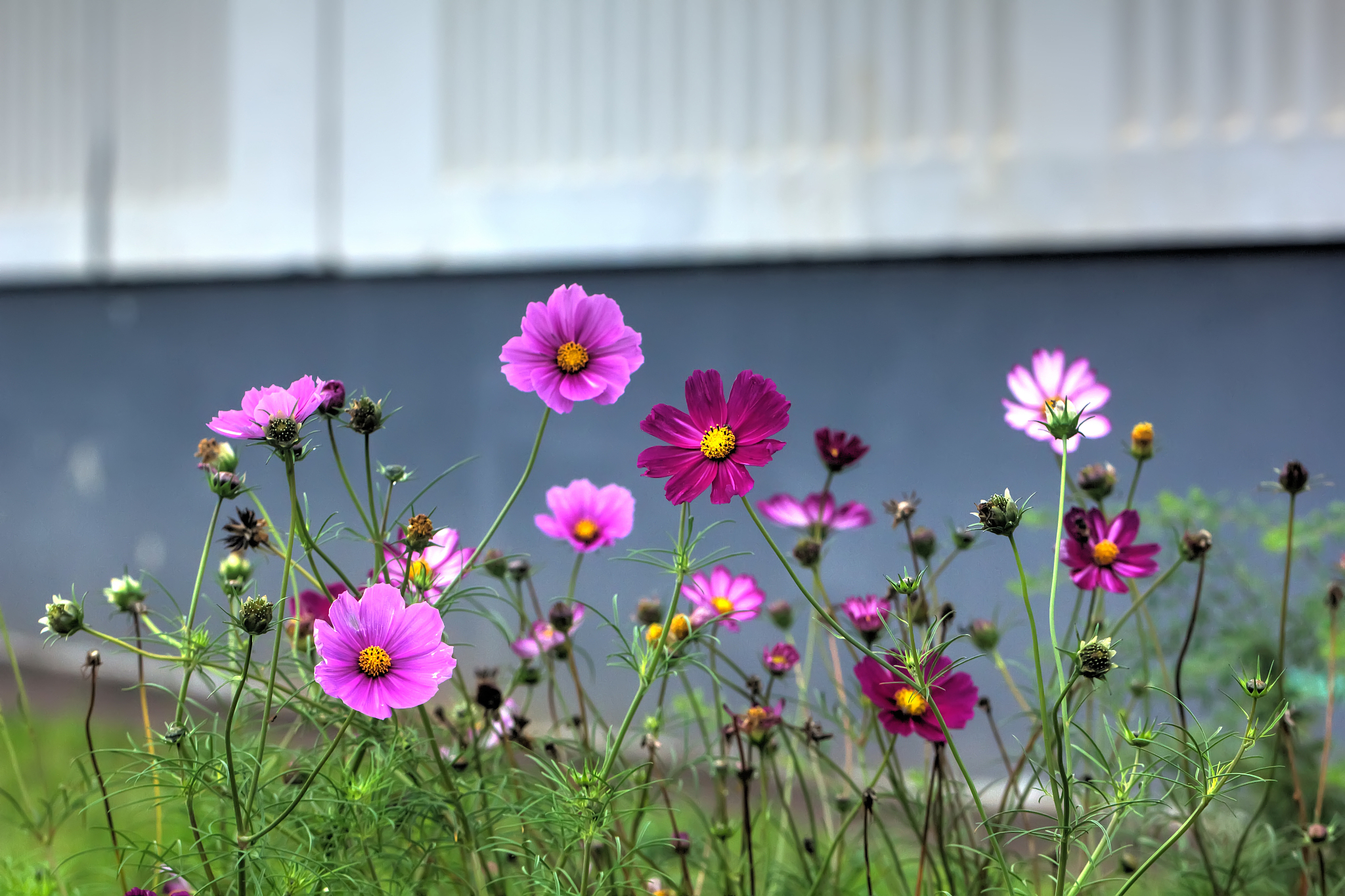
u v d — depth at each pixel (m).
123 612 1.36
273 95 5.28
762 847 1.47
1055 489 4.01
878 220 4.40
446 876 1.39
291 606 1.40
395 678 1.25
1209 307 4.04
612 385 1.32
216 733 1.33
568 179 4.82
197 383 5.54
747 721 1.37
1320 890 1.44
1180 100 4.03
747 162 4.58
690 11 4.64
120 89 5.68
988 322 4.30
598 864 1.40
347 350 5.19
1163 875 1.51
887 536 2.72
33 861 1.45
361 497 4.01
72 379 5.82
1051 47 4.15
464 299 5.00
